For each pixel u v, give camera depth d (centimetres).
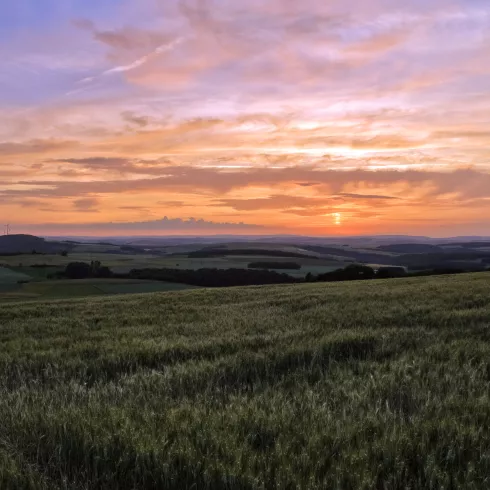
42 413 443
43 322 1434
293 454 343
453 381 532
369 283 3400
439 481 308
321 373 599
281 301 1894
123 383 591
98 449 354
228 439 368
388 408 432
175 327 1173
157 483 319
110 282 8931
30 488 310
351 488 308
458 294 1747
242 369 639
